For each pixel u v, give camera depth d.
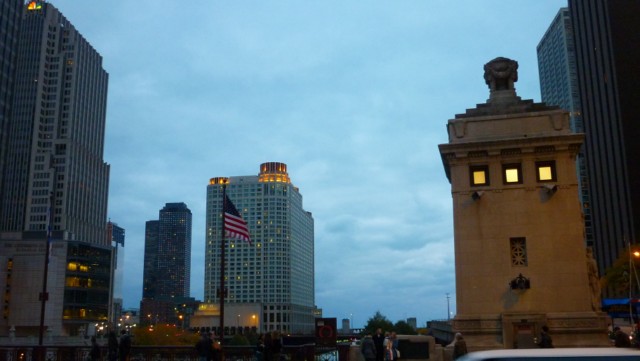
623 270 89.88
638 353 10.14
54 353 38.66
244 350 35.03
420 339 31.20
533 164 35.94
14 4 186.75
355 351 31.56
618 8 152.62
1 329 160.12
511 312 34.28
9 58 182.50
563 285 34.25
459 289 35.41
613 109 151.00
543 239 35.00
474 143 36.44
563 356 10.15
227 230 40.69
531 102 38.06
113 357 32.88
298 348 34.00
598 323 33.25
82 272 176.38
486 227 35.78
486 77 39.94
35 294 163.00
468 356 10.53
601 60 159.88
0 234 178.88
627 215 142.00
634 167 141.62
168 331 163.62
